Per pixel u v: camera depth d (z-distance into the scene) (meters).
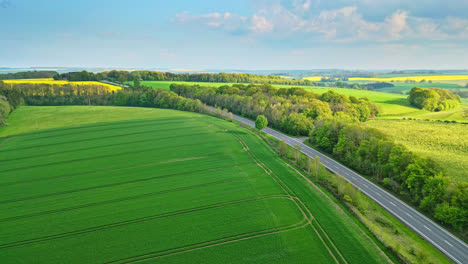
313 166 70.69
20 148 92.69
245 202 57.06
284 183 66.12
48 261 40.75
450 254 44.28
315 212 53.06
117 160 81.94
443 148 91.69
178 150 90.56
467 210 48.81
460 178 68.00
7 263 40.31
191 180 68.19
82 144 96.94
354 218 52.38
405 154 65.44
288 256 41.47
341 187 60.47
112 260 40.97
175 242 44.94
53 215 52.91
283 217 51.47
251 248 43.22
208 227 48.72
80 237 46.25
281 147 86.88
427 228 51.09
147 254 42.22
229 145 95.44
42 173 72.62
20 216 52.56
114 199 59.00
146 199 58.91
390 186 67.81
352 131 86.19
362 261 40.59
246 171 73.56
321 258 41.09
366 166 75.12
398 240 47.22
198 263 40.28
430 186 55.91
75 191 62.78
